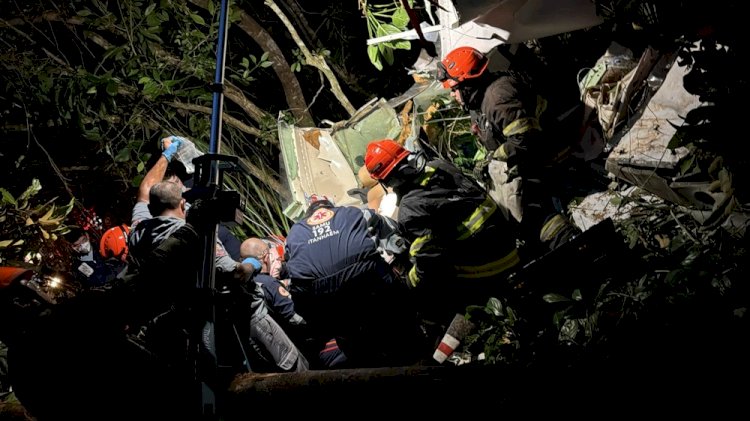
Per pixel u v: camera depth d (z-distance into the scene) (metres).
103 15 5.89
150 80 5.77
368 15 5.49
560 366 2.11
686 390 1.93
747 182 3.02
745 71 2.88
